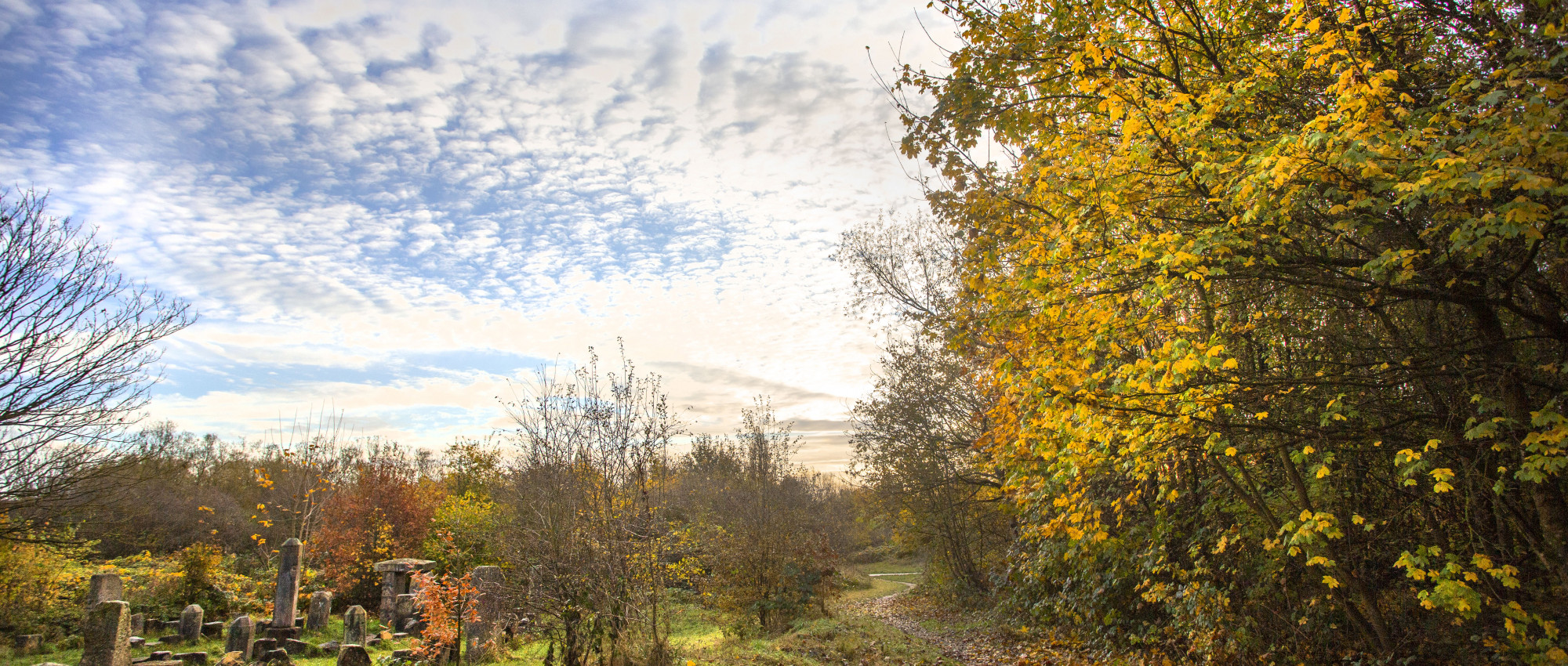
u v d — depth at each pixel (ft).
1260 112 22.39
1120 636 37.73
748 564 61.21
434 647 36.47
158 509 77.30
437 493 79.56
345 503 69.97
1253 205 17.90
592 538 33.04
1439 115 16.90
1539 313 18.79
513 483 47.75
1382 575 27.09
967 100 26.08
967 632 57.47
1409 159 15.74
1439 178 14.29
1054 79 25.27
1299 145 15.90
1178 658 32.91
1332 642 26.55
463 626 42.45
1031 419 27.91
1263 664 27.66
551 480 37.11
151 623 50.98
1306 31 19.85
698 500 80.07
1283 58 21.75
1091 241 22.54
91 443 42.96
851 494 108.68
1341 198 18.31
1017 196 27.45
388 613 56.75
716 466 89.30
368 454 84.94
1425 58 20.40
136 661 37.76
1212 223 21.01
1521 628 17.79
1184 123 19.33
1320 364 23.71
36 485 40.86
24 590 47.29
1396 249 17.98
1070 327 23.34
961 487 71.51
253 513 84.64
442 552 62.95
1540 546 18.79
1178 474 30.25
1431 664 22.72
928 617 70.59
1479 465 19.83
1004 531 73.82
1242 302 22.72
